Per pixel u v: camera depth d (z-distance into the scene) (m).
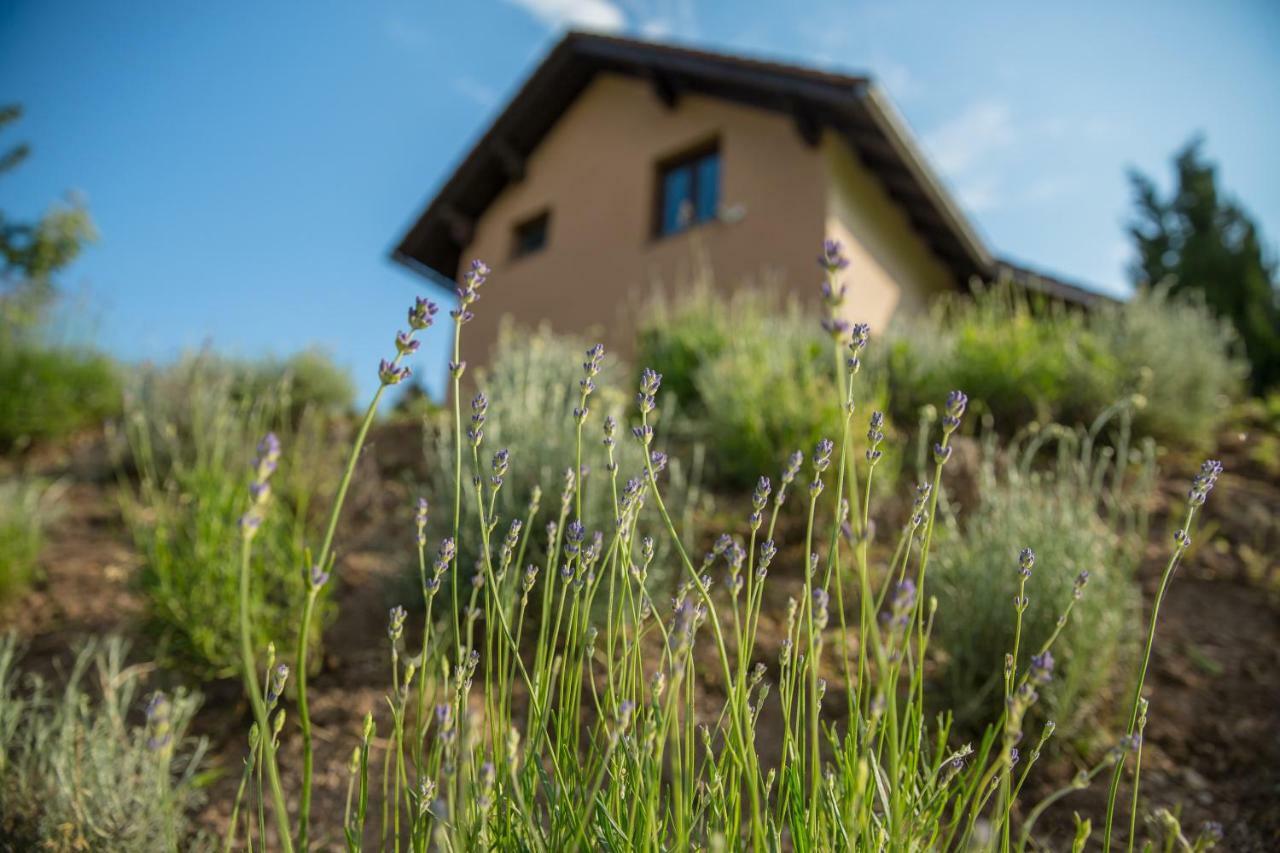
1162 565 3.84
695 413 5.70
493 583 1.40
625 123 11.73
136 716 2.84
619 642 2.84
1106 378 5.25
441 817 1.03
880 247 9.82
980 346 5.61
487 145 12.92
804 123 9.11
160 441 5.32
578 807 1.32
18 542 3.85
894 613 0.99
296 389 7.20
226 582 2.98
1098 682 2.66
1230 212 21.39
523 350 6.17
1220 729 2.74
